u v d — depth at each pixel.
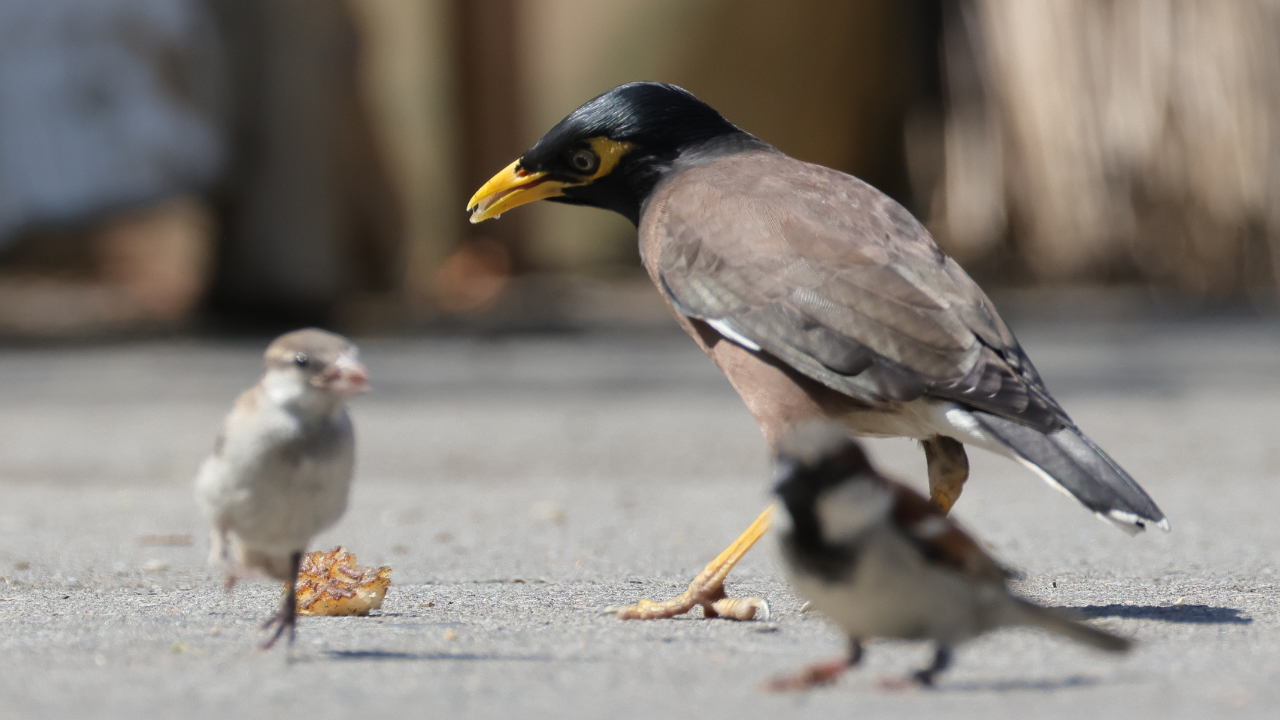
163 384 17.92
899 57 34.12
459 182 31.53
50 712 4.56
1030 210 30.75
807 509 4.53
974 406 6.26
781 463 4.56
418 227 30.48
